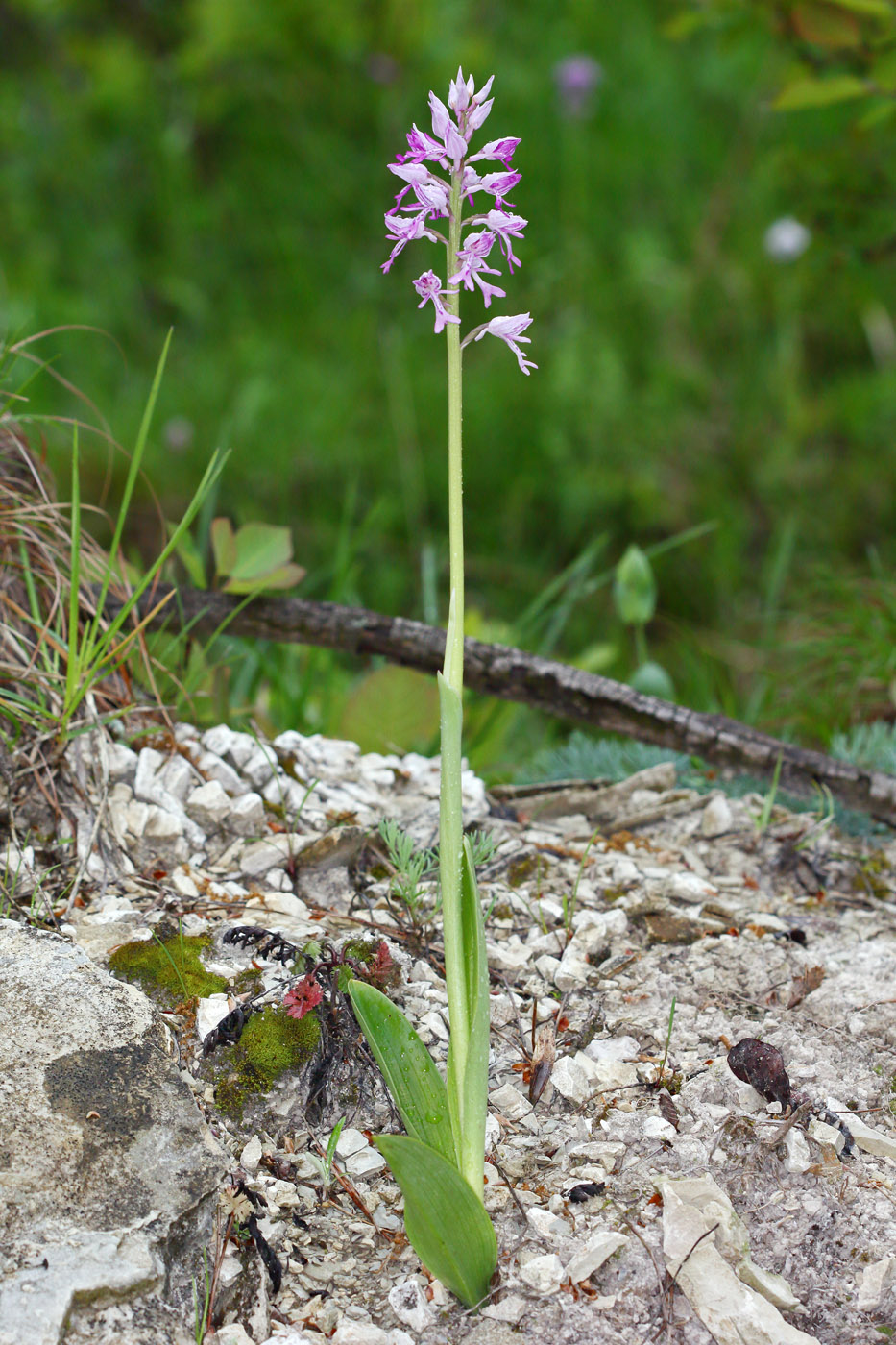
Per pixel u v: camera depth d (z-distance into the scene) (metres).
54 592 0.97
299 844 0.93
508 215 0.74
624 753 1.14
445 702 0.74
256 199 2.69
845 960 0.91
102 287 2.45
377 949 0.85
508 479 2.25
